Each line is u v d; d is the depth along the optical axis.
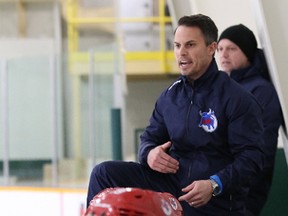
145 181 6.63
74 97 18.19
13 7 30.62
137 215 4.43
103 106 18.50
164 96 6.78
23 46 29.80
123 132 19.58
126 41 28.81
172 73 28.41
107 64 19.00
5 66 17.94
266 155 8.19
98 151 17.77
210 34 6.45
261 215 9.66
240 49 8.52
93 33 29.38
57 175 17.08
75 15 29.59
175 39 6.47
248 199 8.25
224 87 6.49
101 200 4.48
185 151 6.61
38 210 15.77
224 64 8.64
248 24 10.04
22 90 17.95
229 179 6.20
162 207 4.59
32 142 17.56
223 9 10.02
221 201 6.52
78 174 17.16
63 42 30.20
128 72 28.52
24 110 17.75
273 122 8.26
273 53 8.22
